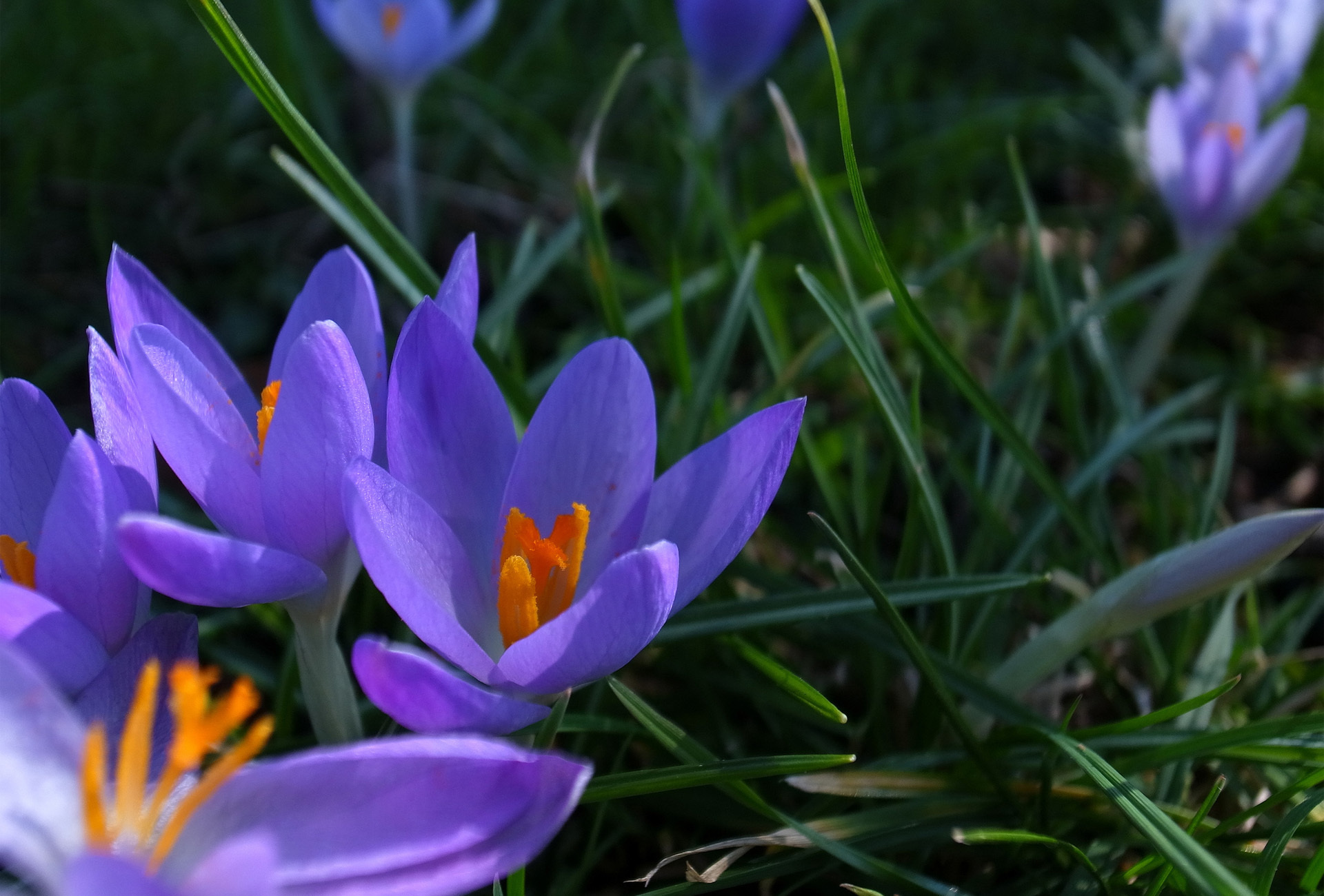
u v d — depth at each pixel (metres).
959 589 0.37
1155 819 0.33
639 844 0.39
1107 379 0.49
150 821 0.29
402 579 0.30
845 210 0.67
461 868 0.30
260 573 0.31
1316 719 0.35
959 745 0.39
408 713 0.30
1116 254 0.71
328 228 0.65
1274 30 0.58
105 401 0.32
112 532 0.31
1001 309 0.63
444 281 0.33
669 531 0.33
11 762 0.29
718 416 0.44
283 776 0.30
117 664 0.31
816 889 0.37
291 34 0.69
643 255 0.66
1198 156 0.48
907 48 0.85
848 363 0.55
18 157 0.66
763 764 0.33
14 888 0.31
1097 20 0.97
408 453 0.33
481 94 0.69
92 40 0.77
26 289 0.58
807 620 0.37
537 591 0.33
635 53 0.43
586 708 0.39
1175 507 0.52
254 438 0.34
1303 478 0.56
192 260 0.62
